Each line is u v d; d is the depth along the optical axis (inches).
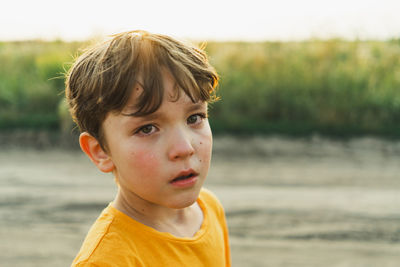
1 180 235.9
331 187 219.1
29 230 174.7
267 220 179.6
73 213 190.5
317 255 150.6
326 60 357.1
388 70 342.6
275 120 327.6
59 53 383.6
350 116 319.3
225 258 45.6
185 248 36.5
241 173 241.8
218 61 349.1
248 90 332.2
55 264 148.5
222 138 304.3
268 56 360.5
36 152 292.4
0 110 344.2
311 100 327.0
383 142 291.3
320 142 295.9
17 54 410.6
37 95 352.8
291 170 246.5
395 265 144.1
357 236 166.6
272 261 146.3
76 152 293.7
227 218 180.9
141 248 34.2
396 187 218.2
